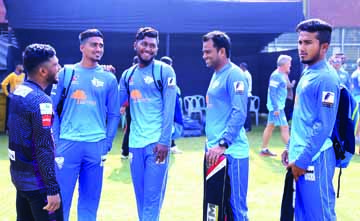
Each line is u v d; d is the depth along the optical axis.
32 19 10.40
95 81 3.60
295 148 2.80
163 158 3.60
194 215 4.46
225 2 11.03
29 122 2.49
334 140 2.81
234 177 3.20
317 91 2.65
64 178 3.54
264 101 15.42
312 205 2.74
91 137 3.58
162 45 15.19
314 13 15.95
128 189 5.43
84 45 3.58
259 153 7.89
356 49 16.09
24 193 2.57
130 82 3.73
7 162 7.11
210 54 3.22
